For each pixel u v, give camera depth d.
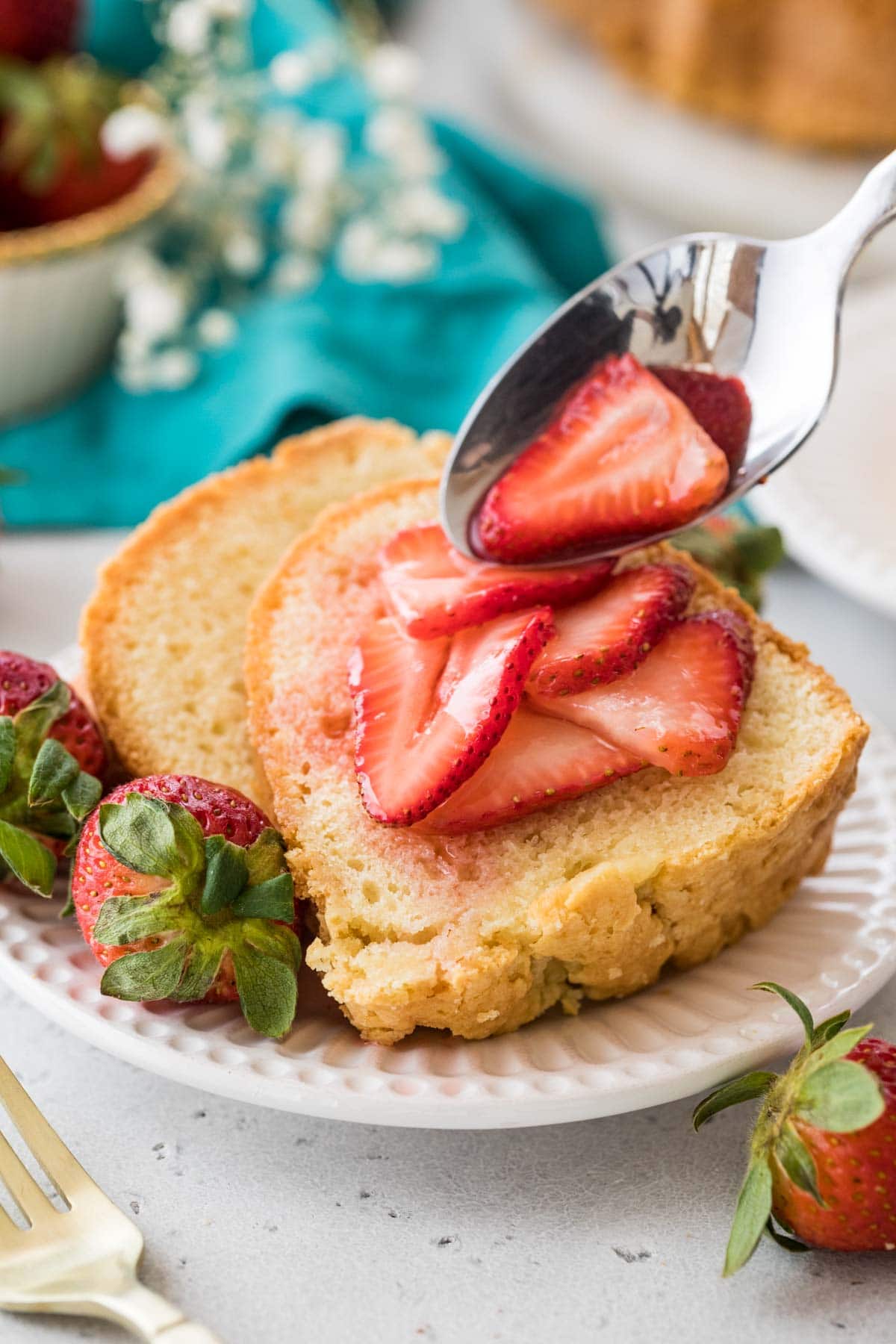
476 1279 0.51
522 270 0.78
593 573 0.56
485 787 0.54
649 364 0.57
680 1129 0.54
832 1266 0.52
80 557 0.70
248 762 0.58
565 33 1.06
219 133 0.78
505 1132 0.54
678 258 0.57
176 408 0.75
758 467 0.57
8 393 0.75
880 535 0.66
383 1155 0.53
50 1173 0.51
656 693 0.55
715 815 0.55
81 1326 0.50
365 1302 0.51
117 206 0.75
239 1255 0.52
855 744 0.56
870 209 0.56
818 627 0.67
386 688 0.55
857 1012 0.56
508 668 0.54
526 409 0.57
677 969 0.56
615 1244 0.52
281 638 0.58
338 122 0.84
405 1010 0.53
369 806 0.54
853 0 0.87
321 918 0.54
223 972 0.53
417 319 0.77
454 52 1.14
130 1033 0.52
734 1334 0.51
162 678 0.59
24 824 0.55
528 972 0.54
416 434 0.74
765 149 0.96
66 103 0.74
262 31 0.87
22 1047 0.55
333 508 0.60
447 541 0.58
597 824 0.55
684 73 0.95
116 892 0.53
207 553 0.61
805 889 0.57
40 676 0.56
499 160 0.86
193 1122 0.54
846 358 0.72
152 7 0.80
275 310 0.77
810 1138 0.50
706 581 0.58
